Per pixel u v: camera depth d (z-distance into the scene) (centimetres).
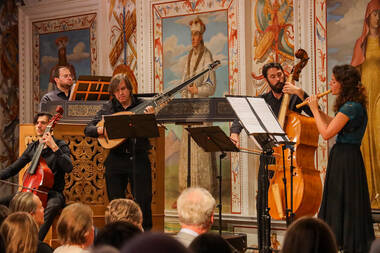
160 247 139
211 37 761
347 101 430
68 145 609
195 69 771
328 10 678
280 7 714
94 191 614
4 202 568
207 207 297
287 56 708
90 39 873
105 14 848
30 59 927
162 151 657
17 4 938
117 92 557
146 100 575
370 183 638
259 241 530
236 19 741
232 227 727
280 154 509
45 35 914
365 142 643
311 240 211
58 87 720
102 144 551
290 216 475
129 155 554
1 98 935
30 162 597
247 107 455
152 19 806
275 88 553
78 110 618
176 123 617
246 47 732
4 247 249
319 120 452
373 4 644
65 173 605
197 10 772
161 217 652
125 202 351
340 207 421
